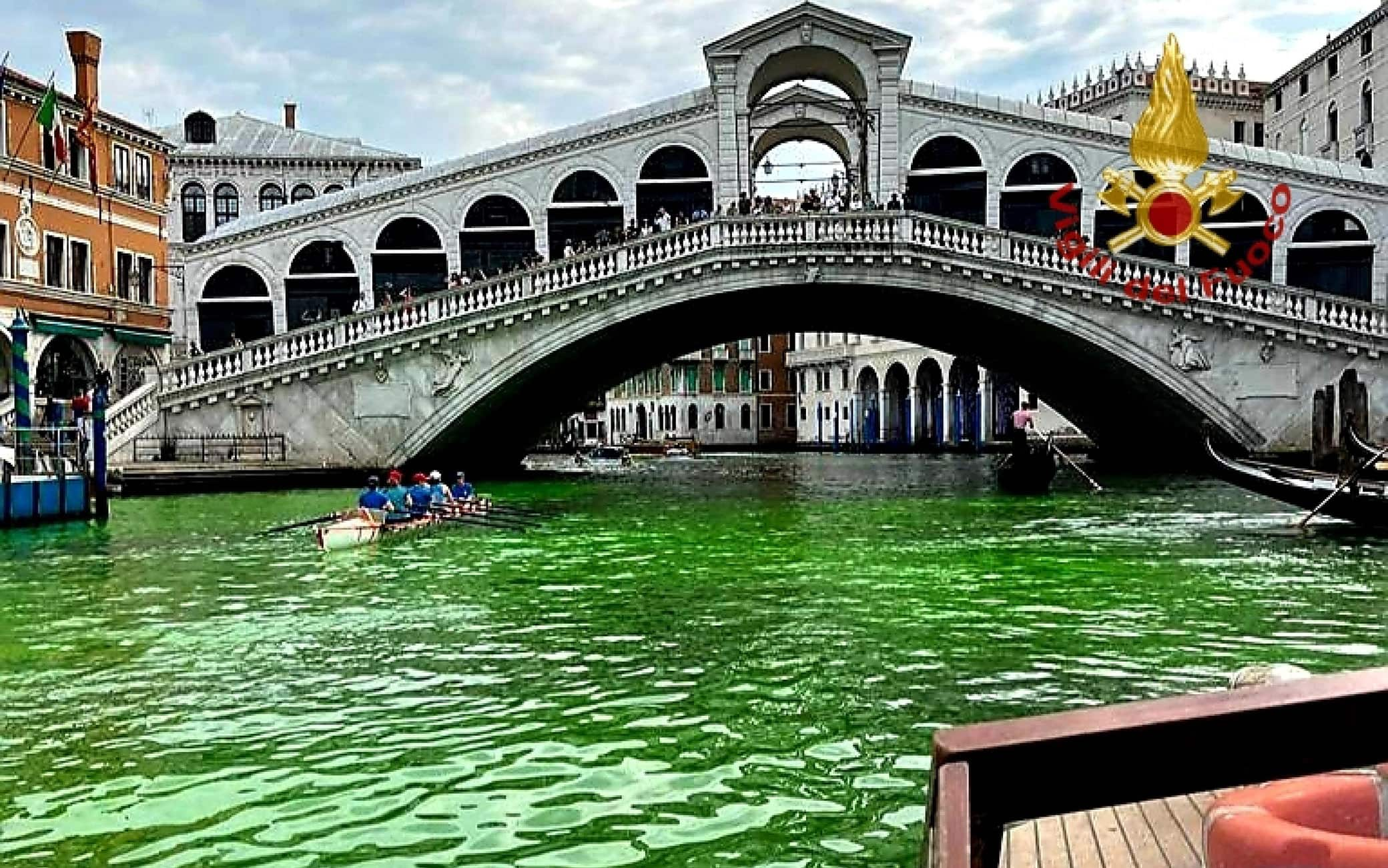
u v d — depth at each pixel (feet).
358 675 28.91
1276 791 9.52
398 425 90.12
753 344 262.06
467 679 28.40
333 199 112.47
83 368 100.73
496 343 89.40
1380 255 109.81
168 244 124.47
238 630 34.50
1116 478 103.65
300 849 18.15
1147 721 8.65
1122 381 100.89
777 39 105.81
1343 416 61.57
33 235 94.12
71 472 68.13
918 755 22.25
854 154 126.72
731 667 29.30
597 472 133.39
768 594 39.93
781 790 20.47
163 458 89.66
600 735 23.79
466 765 22.00
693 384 256.32
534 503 82.79
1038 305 89.71
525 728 24.32
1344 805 9.34
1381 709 8.73
